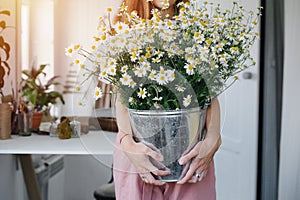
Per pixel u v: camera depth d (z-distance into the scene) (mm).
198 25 1091
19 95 2674
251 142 2955
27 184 2893
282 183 2684
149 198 1270
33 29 3725
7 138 2363
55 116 3092
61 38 3742
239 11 1226
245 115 2992
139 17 1219
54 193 3475
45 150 2111
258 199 3037
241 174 3035
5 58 2445
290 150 2625
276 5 2869
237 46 1119
